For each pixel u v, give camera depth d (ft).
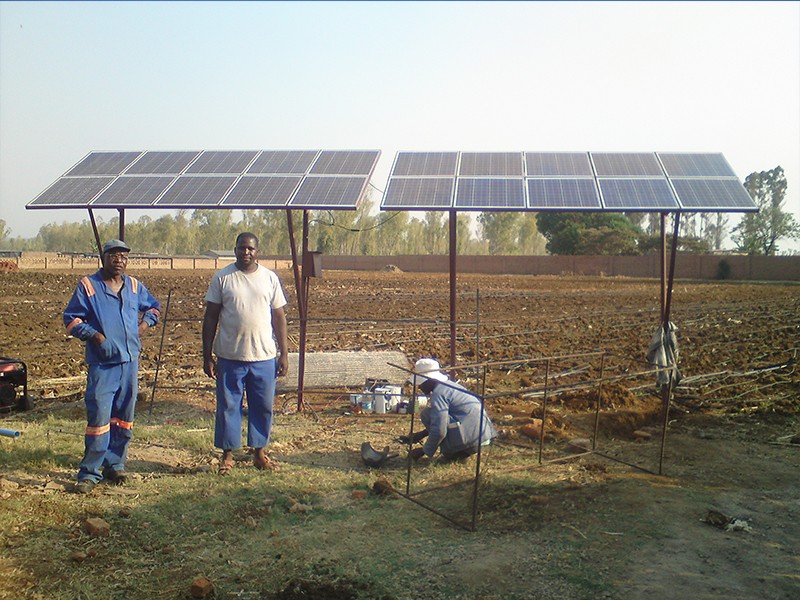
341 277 159.63
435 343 51.83
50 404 32.71
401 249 365.61
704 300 101.55
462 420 23.62
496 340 54.54
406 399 32.65
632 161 32.86
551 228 265.54
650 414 30.09
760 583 14.94
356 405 32.09
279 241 346.54
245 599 14.40
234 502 19.66
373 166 32.81
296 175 32.30
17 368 31.22
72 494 20.03
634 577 15.16
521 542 17.03
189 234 368.27
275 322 23.71
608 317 73.61
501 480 21.58
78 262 185.37
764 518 18.60
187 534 17.56
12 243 481.05
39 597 14.28
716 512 18.47
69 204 30.40
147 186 31.96
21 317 66.08
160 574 15.46
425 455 24.54
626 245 237.25
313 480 21.81
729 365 44.42
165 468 23.13
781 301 98.99
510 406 32.04
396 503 19.83
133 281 22.35
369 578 15.28
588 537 17.24
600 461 23.82
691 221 304.91
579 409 31.45
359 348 48.91
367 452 23.80
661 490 20.59
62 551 16.35
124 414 21.84
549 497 19.99
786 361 45.37
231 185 31.53
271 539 17.30
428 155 35.35
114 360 21.15
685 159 32.55
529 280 163.12
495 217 360.48
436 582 15.10
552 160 33.86
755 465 23.41
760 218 243.19
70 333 20.65
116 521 18.25
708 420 29.78
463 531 17.78
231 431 22.63
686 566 15.71
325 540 17.26
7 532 17.07
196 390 35.58
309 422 29.89
